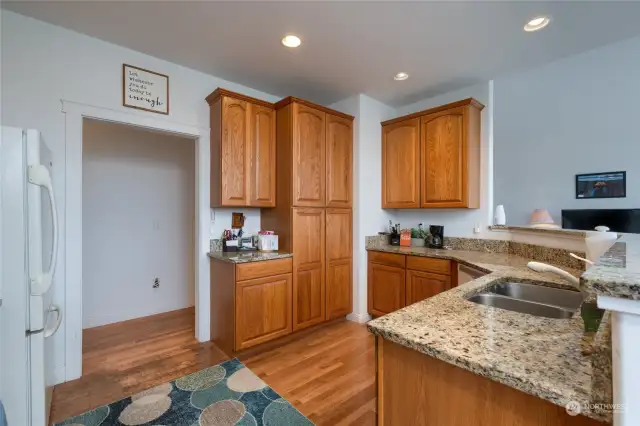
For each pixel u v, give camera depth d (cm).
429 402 87
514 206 434
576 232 184
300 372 229
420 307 116
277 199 301
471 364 74
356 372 229
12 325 137
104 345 276
